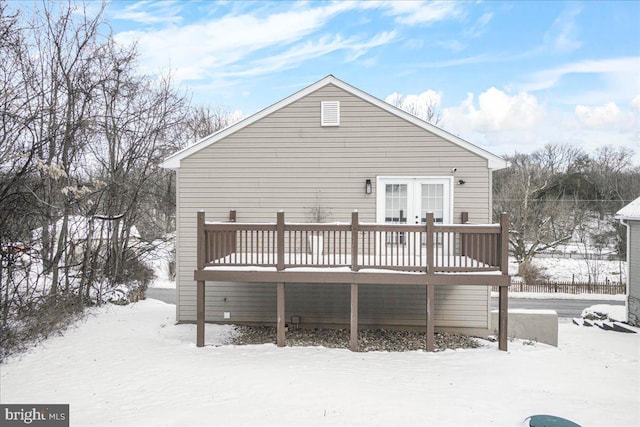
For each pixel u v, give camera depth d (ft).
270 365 22.26
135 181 48.55
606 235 98.43
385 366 22.44
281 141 31.96
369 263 25.75
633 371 23.72
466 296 30.81
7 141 28.53
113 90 41.75
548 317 30.68
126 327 32.07
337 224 25.77
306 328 31.35
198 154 32.35
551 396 18.74
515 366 22.99
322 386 19.19
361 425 15.24
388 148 31.35
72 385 19.45
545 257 98.48
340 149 31.63
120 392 18.60
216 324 32.14
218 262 26.35
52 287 35.29
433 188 31.12
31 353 24.52
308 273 25.70
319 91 31.81
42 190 33.71
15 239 29.94
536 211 93.20
